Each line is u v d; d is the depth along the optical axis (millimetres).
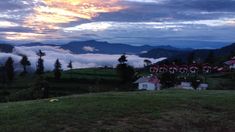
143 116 17734
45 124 15641
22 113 17094
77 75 126562
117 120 16891
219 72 95375
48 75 127875
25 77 135625
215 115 19297
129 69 111250
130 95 22734
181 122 17641
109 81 112312
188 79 83375
